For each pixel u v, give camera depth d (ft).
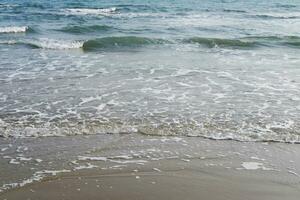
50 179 19.44
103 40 58.18
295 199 17.93
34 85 35.35
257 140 24.21
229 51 55.31
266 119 27.37
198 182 19.40
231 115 28.07
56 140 23.94
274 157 22.12
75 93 33.01
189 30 73.77
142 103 30.48
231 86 35.53
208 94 33.04
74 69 41.73
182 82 36.65
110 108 29.30
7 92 33.14
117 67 42.83
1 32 68.49
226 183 19.31
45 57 48.52
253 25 82.84
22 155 21.97
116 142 23.75
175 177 19.83
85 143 23.57
